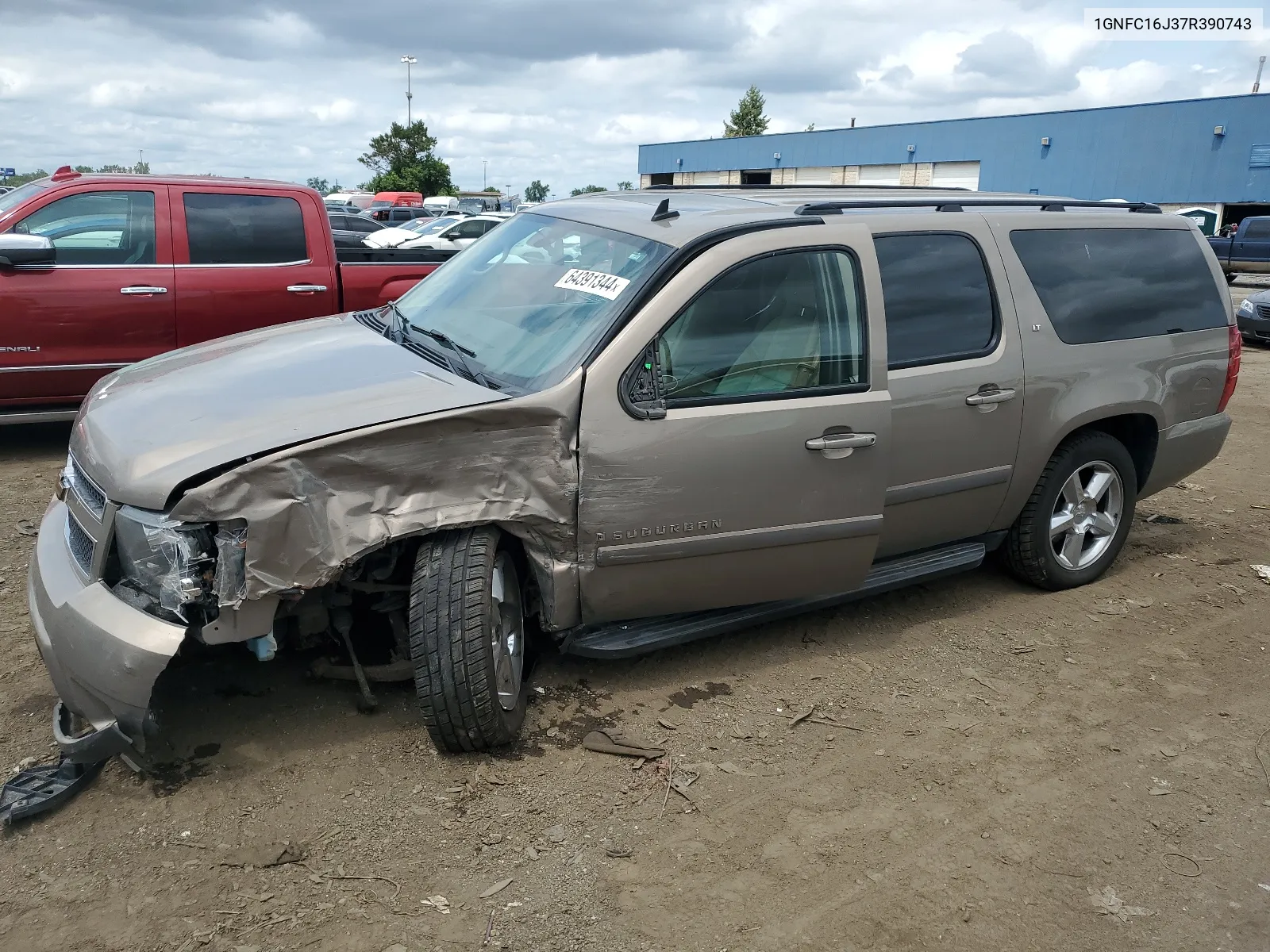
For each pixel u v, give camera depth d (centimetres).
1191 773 344
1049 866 293
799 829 302
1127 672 414
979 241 427
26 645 385
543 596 338
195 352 392
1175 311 496
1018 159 3878
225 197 688
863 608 465
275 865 273
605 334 335
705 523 350
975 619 459
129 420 313
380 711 350
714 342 349
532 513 319
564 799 308
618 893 270
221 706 348
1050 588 489
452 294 422
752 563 366
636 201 434
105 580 290
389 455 295
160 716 339
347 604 323
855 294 376
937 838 302
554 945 251
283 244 707
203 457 282
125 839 279
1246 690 404
